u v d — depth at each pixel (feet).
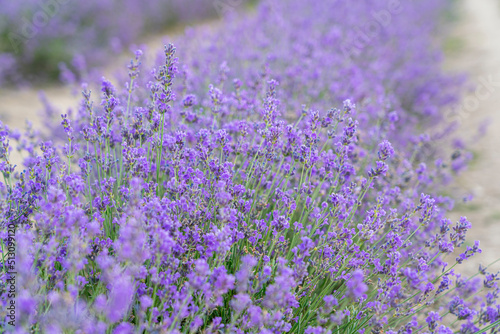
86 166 7.84
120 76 16.44
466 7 48.11
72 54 26.45
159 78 7.78
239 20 24.12
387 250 7.71
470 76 26.66
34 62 25.54
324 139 11.55
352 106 8.22
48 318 4.82
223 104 10.20
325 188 9.57
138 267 5.15
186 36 18.30
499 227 13.10
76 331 4.77
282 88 14.28
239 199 7.55
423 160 14.39
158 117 8.04
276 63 16.74
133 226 4.92
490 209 14.25
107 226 7.17
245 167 9.14
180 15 39.78
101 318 4.82
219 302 5.54
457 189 15.43
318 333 5.78
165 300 5.76
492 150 18.35
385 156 7.85
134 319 6.48
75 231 5.39
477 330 6.64
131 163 7.61
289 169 8.65
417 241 10.23
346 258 7.61
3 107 20.02
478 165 17.42
